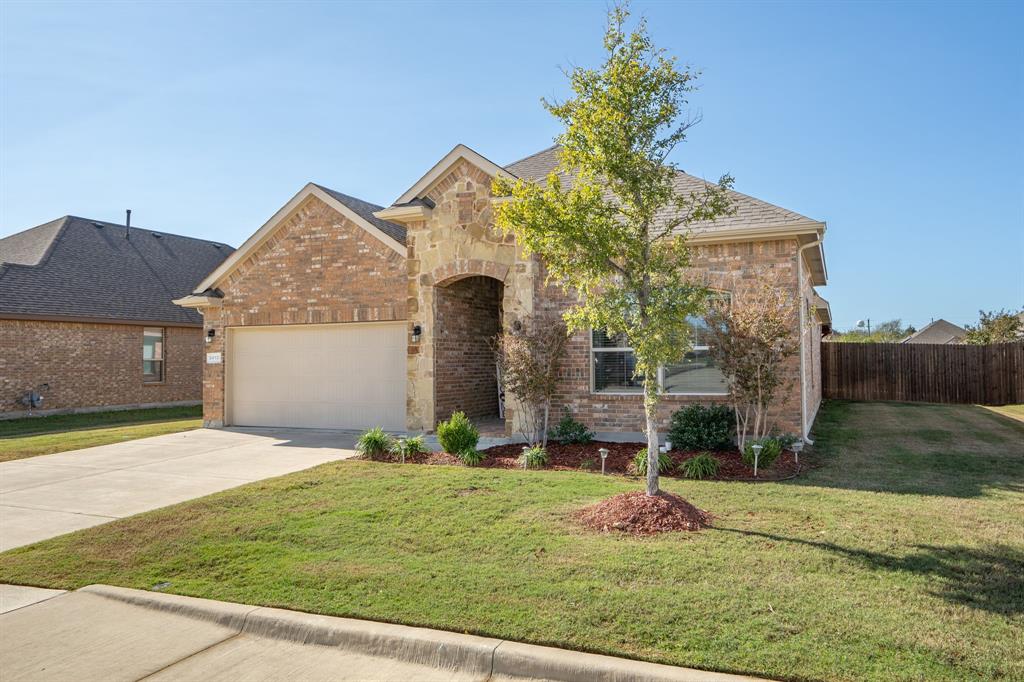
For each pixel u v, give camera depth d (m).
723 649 4.29
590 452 11.57
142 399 24.62
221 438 15.09
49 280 22.58
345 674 4.39
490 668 4.37
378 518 7.64
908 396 23.03
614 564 5.86
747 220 11.94
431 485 9.27
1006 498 8.22
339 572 5.88
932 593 5.14
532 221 7.43
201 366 27.09
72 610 5.45
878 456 11.30
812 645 4.31
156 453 13.09
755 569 5.70
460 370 15.49
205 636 4.97
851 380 23.75
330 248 16.02
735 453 11.01
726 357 10.75
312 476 10.11
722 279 12.09
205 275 29.55
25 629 5.11
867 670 3.99
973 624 4.59
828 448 12.07
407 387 14.42
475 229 13.77
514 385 12.22
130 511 8.48
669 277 7.76
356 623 4.89
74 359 22.45
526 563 5.98
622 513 7.25
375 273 15.52
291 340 16.72
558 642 4.46
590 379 13.03
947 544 6.32
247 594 5.50
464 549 6.45
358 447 12.35
